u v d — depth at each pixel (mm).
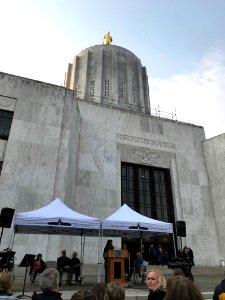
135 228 11359
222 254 22672
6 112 18562
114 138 24016
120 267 11281
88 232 13562
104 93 30547
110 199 21484
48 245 15711
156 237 22625
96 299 2609
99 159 22562
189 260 16375
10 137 17672
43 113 19062
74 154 20859
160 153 25516
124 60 33906
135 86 33219
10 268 9414
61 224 10383
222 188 24375
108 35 39438
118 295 2840
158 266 18141
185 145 26766
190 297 2041
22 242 15203
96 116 24172
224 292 3641
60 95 20172
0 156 17250
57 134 18781
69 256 17688
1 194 16062
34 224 10352
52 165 17812
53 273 3500
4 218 10586
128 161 24234
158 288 3947
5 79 19109
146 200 23906
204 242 22844
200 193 24953
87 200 20703
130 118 25547
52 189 17156
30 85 19578
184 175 25266
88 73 31969
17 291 9305
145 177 24812
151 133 25859
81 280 12398
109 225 11016
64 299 7898
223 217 23594
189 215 23578
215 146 26094
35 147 17922
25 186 16688
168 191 24828
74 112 20938
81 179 21219
